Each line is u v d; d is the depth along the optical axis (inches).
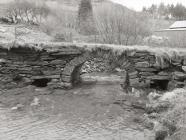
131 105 328.2
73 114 300.4
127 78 422.9
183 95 294.8
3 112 304.3
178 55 360.8
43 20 839.1
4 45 397.1
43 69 403.9
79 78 485.1
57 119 284.5
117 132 249.1
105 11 636.7
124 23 597.3
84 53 389.7
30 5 856.3
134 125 266.1
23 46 395.2
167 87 367.6
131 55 372.5
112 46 383.2
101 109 317.1
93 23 732.0
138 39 598.5
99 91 398.9
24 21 830.5
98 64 630.5
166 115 257.8
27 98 357.4
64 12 951.6
